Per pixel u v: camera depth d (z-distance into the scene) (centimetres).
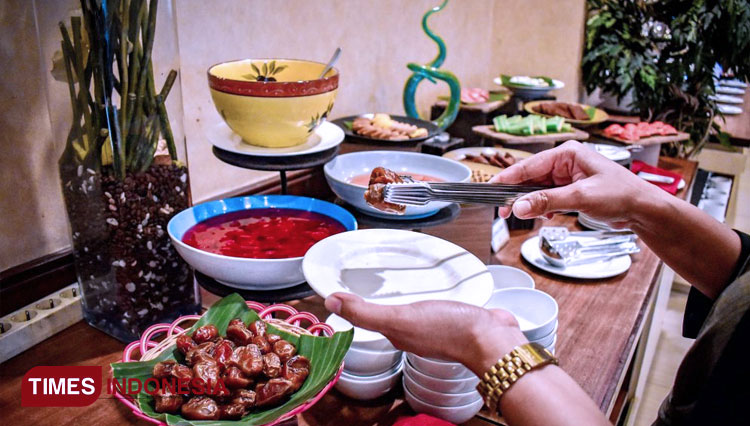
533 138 191
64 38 89
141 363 81
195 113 139
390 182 87
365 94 202
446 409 88
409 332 69
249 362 79
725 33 250
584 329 118
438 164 137
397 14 209
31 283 108
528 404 61
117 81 91
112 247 98
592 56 267
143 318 104
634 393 175
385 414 92
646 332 170
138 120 94
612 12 266
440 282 94
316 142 122
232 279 95
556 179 100
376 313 69
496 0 287
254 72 123
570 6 271
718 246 87
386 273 96
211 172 147
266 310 95
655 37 266
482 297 86
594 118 231
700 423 64
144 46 92
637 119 269
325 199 183
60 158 98
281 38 158
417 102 234
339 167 134
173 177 102
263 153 111
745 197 382
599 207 85
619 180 88
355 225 107
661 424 73
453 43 254
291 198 118
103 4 86
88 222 100
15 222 107
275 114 107
